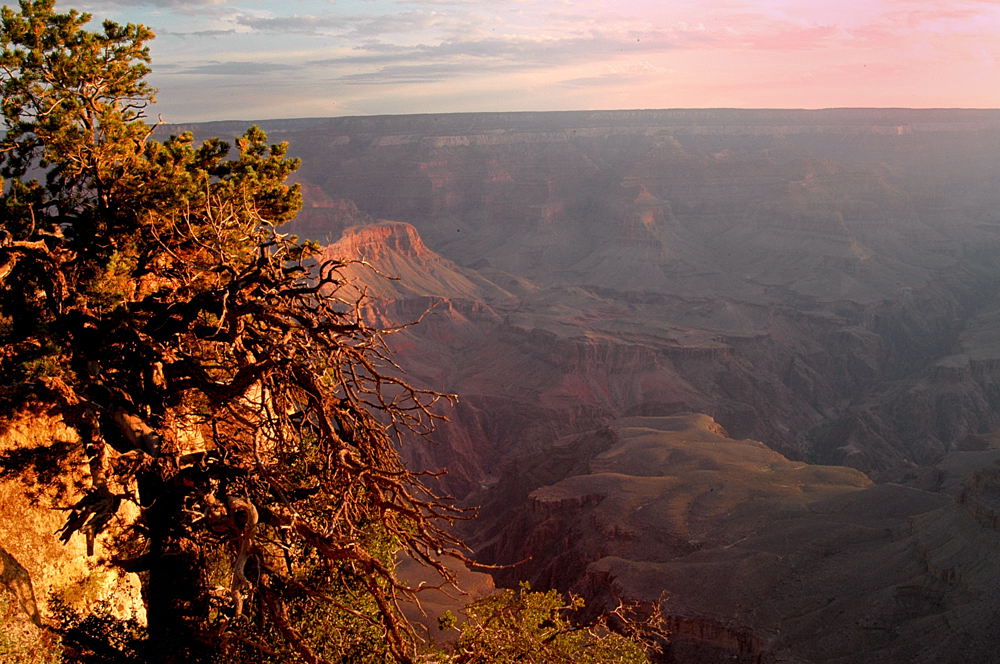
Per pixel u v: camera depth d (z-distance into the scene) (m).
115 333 17.59
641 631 17.91
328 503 15.55
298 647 13.50
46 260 17.88
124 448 18.27
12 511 16.42
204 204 17.88
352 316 16.20
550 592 17.64
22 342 17.69
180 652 15.84
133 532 17.98
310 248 17.88
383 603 13.29
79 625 15.91
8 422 16.80
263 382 15.57
